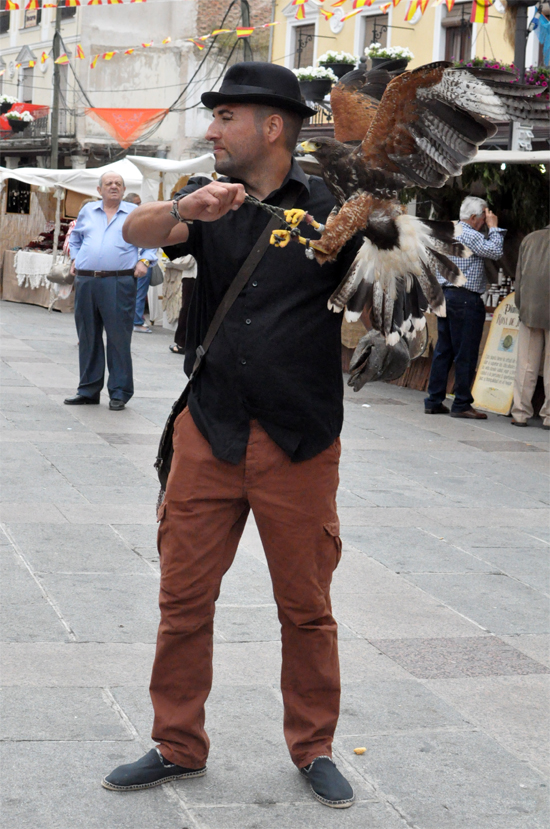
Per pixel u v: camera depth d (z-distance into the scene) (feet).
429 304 8.30
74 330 51.08
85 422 28.66
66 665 12.92
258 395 9.87
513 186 35.29
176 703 10.35
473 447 29.43
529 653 14.44
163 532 10.30
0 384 33.83
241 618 14.97
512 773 10.96
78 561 16.96
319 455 10.11
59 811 9.71
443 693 12.91
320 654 10.41
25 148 113.91
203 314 10.25
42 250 63.93
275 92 9.65
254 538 19.08
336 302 8.55
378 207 8.31
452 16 62.13
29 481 21.89
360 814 10.01
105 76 104.88
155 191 50.44
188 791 10.25
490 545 19.67
